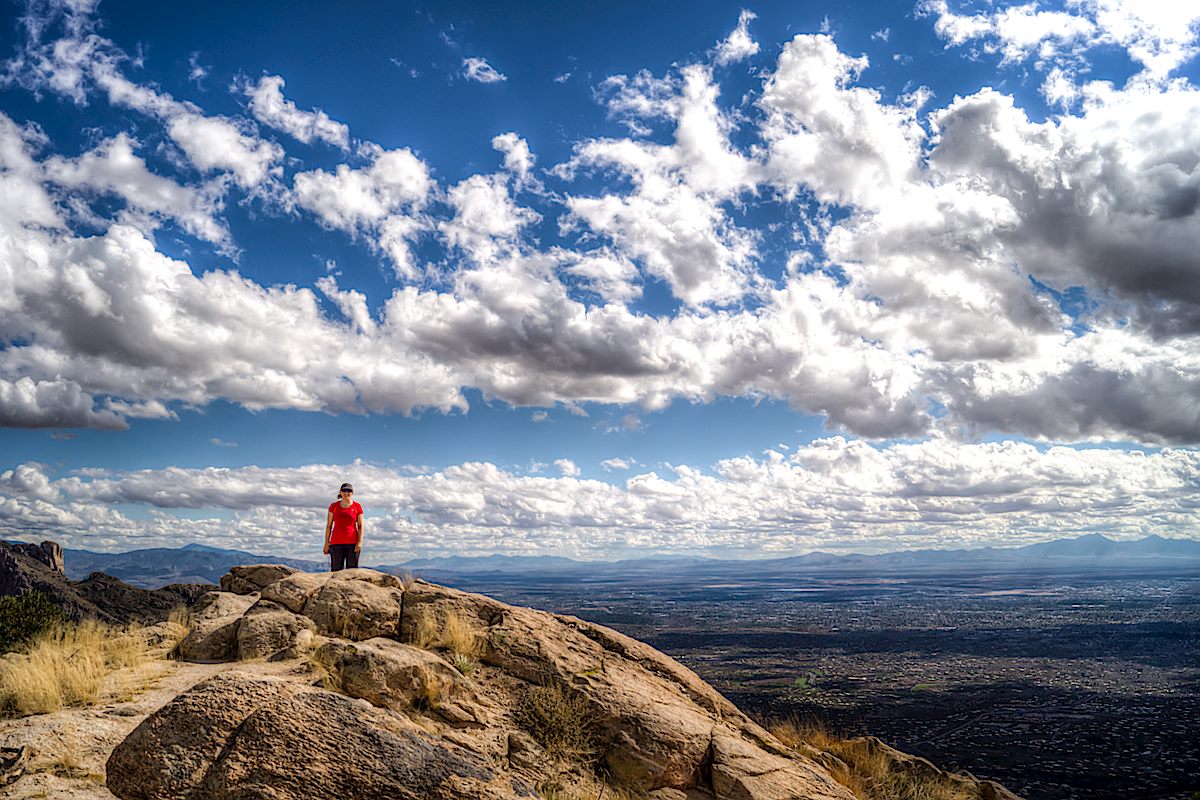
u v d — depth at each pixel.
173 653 12.54
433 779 6.13
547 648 12.37
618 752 10.39
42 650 10.87
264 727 6.18
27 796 6.35
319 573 14.88
